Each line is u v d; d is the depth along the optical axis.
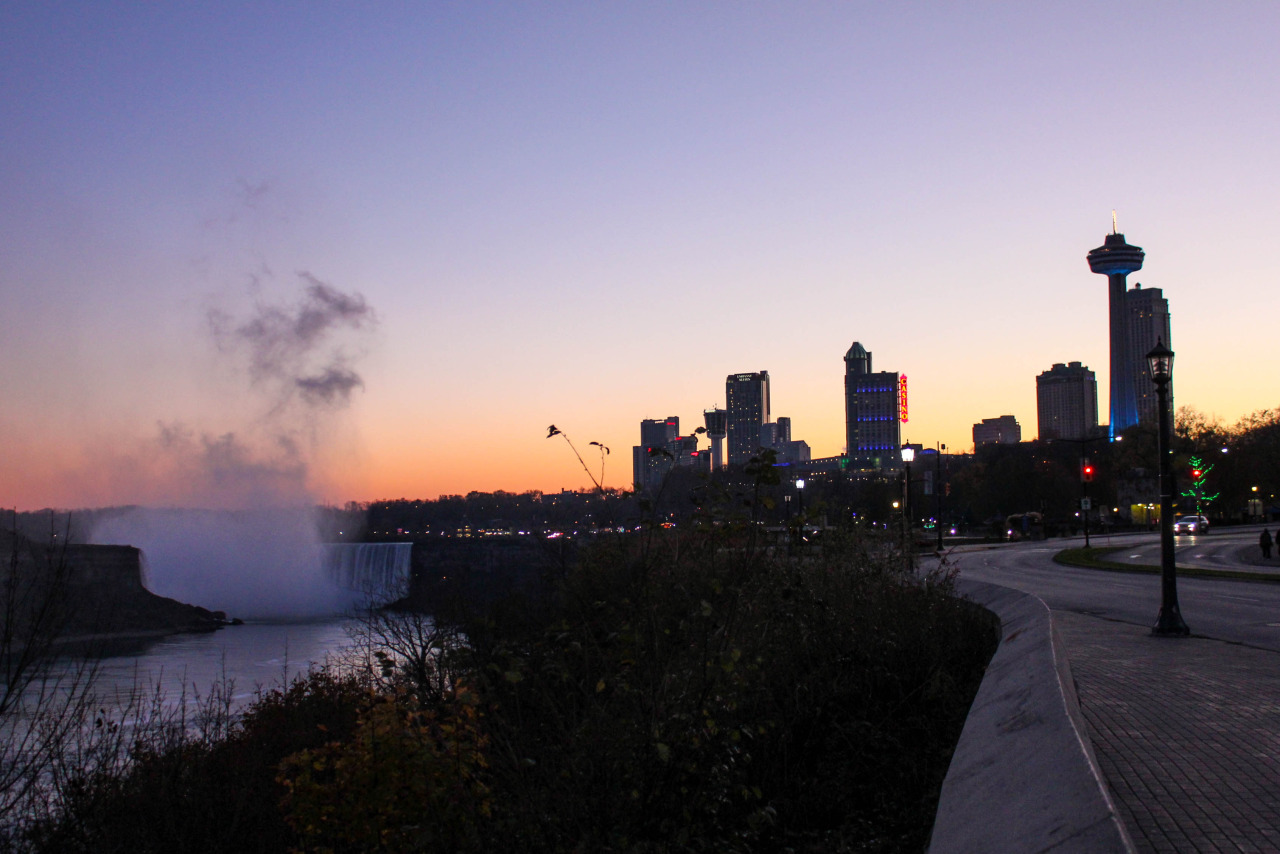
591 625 8.68
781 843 7.84
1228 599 26.86
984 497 129.00
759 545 8.48
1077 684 10.99
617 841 6.74
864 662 10.70
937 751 8.90
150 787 11.64
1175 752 7.27
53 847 10.36
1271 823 5.32
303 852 7.86
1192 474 127.12
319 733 15.48
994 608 13.35
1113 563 46.81
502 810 7.13
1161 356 17.50
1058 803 3.15
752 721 8.69
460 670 8.80
